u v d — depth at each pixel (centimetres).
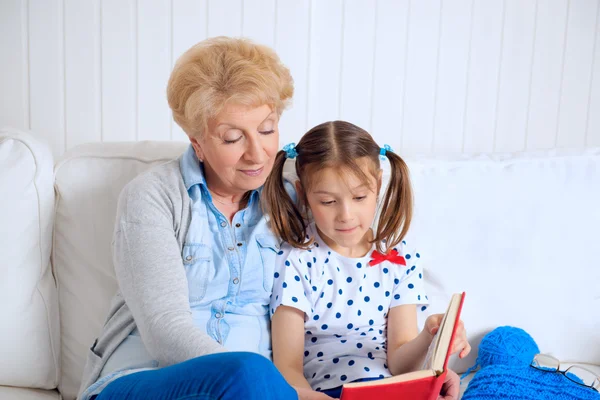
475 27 186
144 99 173
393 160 125
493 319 141
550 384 116
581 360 146
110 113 172
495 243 141
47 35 166
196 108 103
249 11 173
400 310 126
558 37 191
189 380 81
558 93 196
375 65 182
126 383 88
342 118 184
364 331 125
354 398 84
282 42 176
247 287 118
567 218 144
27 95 168
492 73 190
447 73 187
